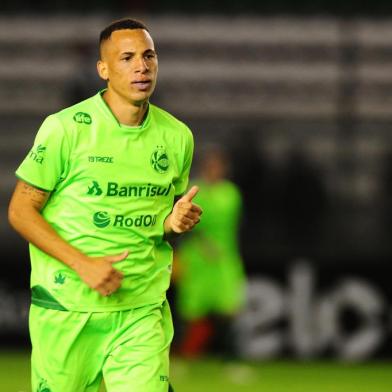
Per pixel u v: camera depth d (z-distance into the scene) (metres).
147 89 17.56
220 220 44.38
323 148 53.53
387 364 46.06
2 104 58.22
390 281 47.12
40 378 18.28
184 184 19.16
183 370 43.41
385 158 52.72
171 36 59.84
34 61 59.16
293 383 39.31
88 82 54.31
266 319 47.31
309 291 47.31
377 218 51.19
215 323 47.81
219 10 60.97
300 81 58.28
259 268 47.53
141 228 17.98
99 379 18.45
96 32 58.38
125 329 18.00
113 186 17.73
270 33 59.88
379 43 58.78
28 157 17.66
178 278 46.31
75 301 17.84
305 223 50.72
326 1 60.88
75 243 17.81
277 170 51.47
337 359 47.03
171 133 18.36
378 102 57.50
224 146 53.34
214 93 58.00
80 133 17.62
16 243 49.50
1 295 47.28
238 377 41.06
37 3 61.38
